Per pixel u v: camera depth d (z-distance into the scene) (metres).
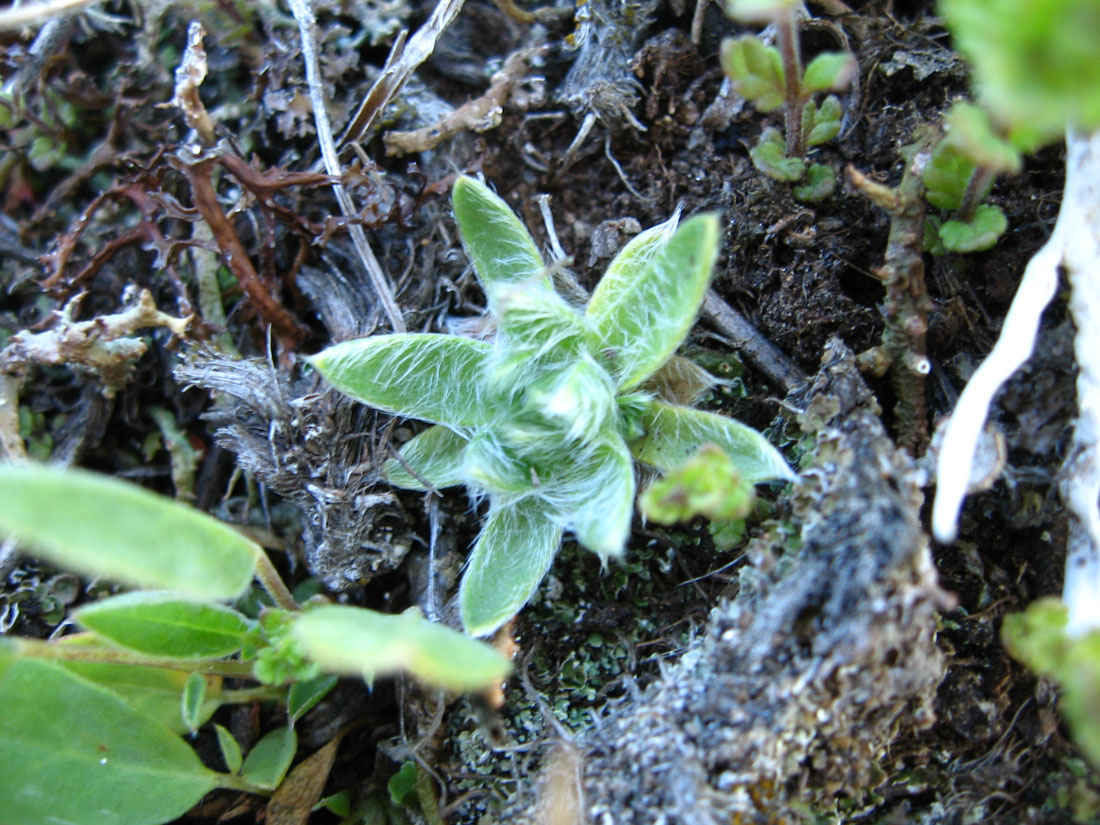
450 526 0.07
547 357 0.06
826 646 0.05
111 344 0.07
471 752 0.06
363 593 0.07
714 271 0.07
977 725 0.06
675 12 0.08
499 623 0.06
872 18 0.07
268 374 0.07
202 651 0.06
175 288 0.07
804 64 0.08
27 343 0.07
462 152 0.08
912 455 0.06
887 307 0.06
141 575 0.05
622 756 0.06
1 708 0.06
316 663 0.06
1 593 0.07
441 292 0.08
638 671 0.07
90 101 0.08
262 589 0.07
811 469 0.06
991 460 0.06
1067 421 0.06
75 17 0.08
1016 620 0.05
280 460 0.07
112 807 0.06
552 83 0.08
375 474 0.07
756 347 0.07
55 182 0.08
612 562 0.07
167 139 0.08
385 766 0.07
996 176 0.07
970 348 0.07
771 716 0.05
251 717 0.07
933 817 0.06
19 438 0.07
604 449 0.06
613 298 0.06
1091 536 0.06
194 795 0.06
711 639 0.06
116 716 0.06
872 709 0.05
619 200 0.08
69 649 0.06
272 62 0.08
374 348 0.06
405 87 0.08
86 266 0.08
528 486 0.06
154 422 0.08
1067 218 0.06
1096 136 0.06
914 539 0.05
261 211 0.08
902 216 0.06
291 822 0.07
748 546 0.07
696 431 0.06
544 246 0.08
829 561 0.05
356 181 0.07
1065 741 0.06
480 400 0.06
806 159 0.07
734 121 0.07
